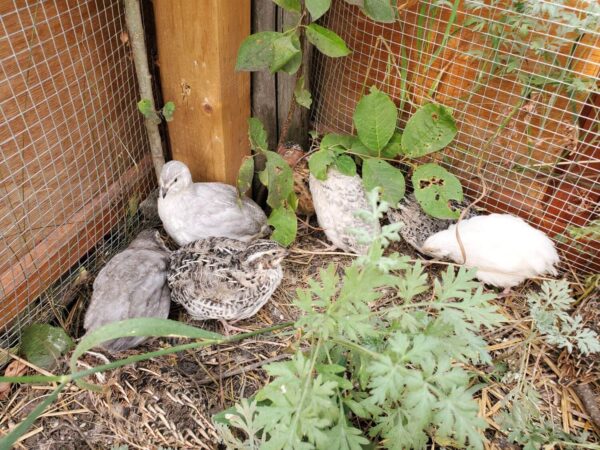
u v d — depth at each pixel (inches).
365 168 20.3
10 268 16.7
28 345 16.7
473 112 20.9
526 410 15.6
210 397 16.5
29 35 15.0
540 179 20.6
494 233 19.4
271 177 19.2
